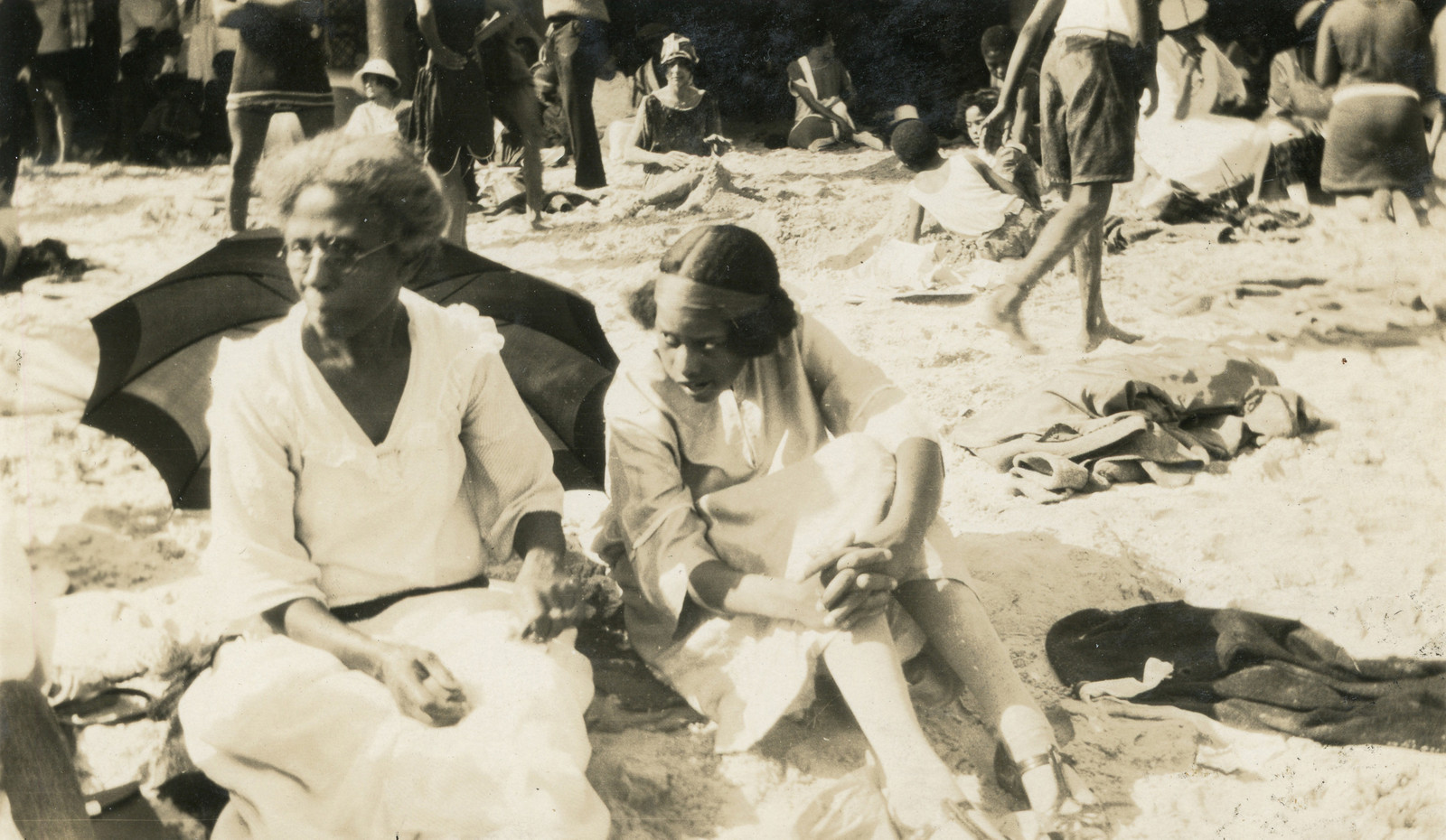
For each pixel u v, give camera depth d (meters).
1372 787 2.11
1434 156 5.68
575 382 2.65
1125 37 4.11
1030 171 5.62
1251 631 2.50
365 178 1.84
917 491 2.20
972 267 5.33
